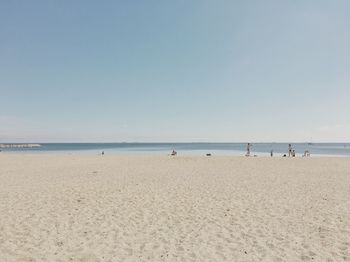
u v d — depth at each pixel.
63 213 8.43
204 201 9.93
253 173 17.42
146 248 5.94
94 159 29.16
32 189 12.06
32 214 8.30
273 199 10.22
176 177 15.66
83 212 8.54
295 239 6.39
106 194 11.07
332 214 8.33
